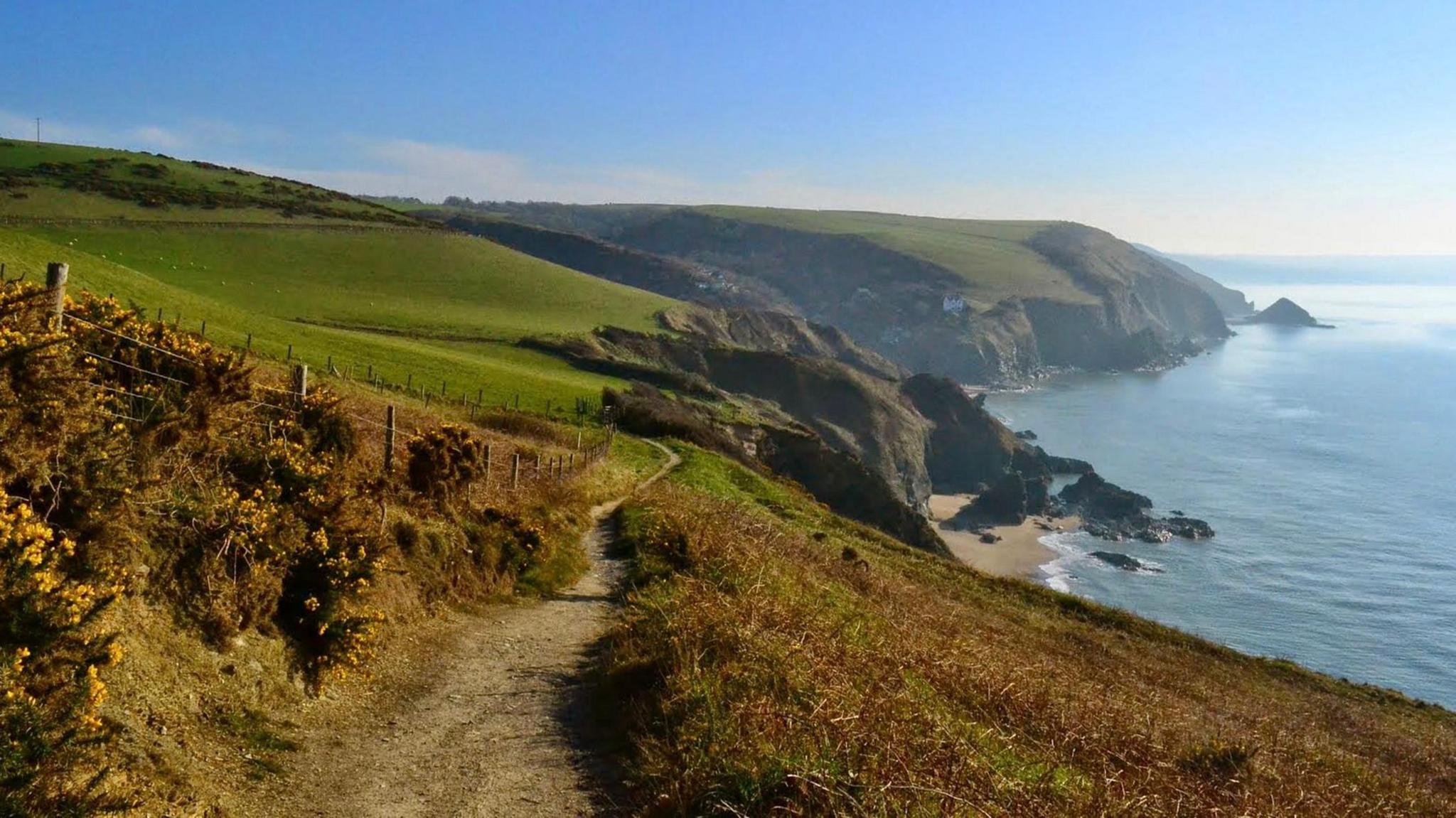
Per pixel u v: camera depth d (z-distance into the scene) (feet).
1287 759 51.19
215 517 29.30
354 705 30.58
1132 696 62.03
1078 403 583.58
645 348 348.79
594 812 24.81
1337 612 223.71
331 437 44.16
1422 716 98.78
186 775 21.89
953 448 413.39
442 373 198.18
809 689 29.32
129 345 33.83
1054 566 263.70
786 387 368.68
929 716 28.89
